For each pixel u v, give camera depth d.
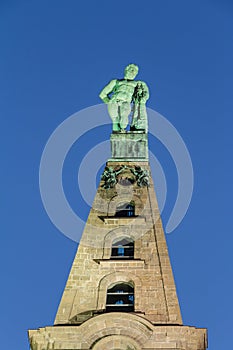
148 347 62.56
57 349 62.88
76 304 66.50
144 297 67.00
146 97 86.69
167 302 66.56
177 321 65.12
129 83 87.06
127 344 62.75
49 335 63.41
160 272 69.19
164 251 71.25
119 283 69.00
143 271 69.19
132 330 63.22
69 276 68.81
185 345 62.84
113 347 62.62
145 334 63.06
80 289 67.75
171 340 62.91
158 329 63.38
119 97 85.88
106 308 66.88
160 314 65.62
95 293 67.44
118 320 63.53
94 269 69.38
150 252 71.06
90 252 71.06
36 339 63.38
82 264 69.88
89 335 63.22
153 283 68.19
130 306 67.06
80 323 64.75
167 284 68.12
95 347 62.62
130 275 68.75
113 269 69.31
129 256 71.56
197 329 63.81
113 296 68.62
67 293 67.50
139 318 63.62
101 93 86.31
